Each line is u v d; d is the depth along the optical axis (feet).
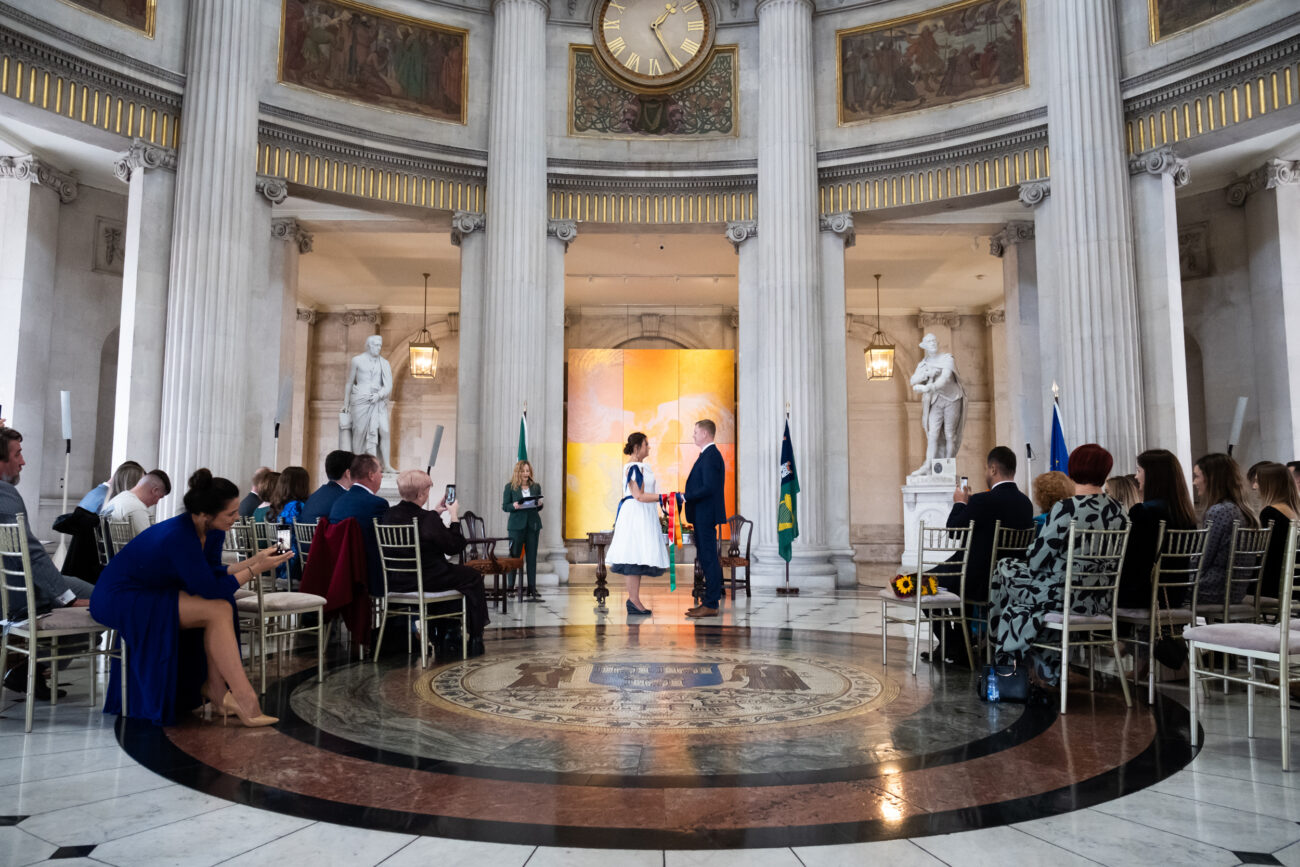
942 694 17.81
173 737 14.39
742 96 47.39
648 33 47.52
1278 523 19.79
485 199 45.50
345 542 21.66
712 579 30.32
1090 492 17.61
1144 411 36.96
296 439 69.92
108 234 44.78
